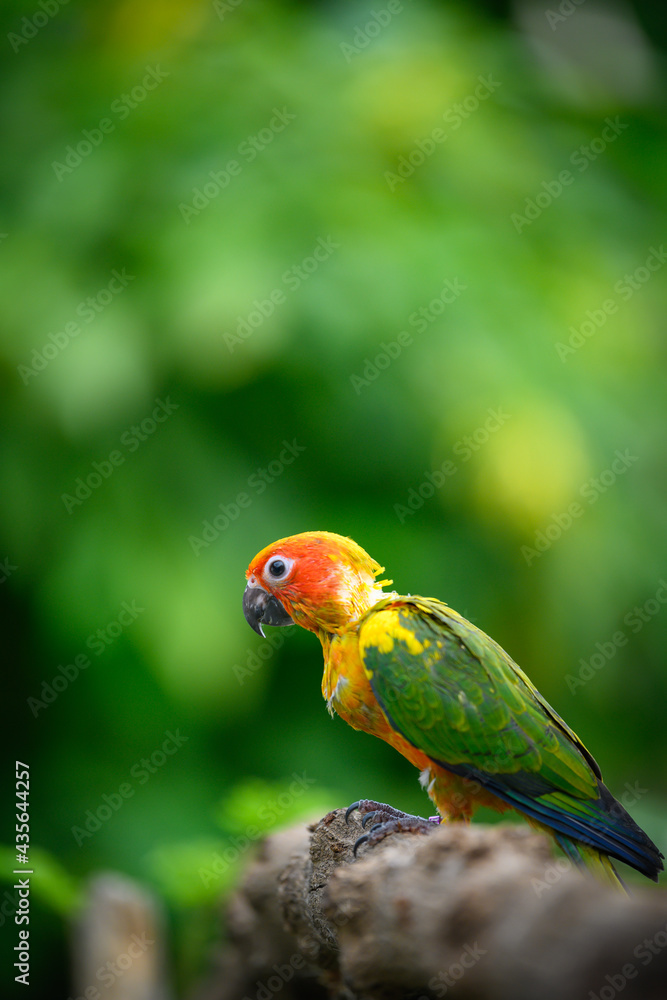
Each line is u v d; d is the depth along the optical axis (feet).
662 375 43.27
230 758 38.96
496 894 12.16
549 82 47.14
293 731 39.09
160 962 30.78
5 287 37.50
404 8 45.93
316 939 22.17
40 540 36.45
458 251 38.88
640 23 56.34
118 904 30.53
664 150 47.50
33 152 41.16
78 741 38.88
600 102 47.37
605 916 10.84
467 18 48.26
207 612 35.58
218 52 42.88
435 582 37.27
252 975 26.68
